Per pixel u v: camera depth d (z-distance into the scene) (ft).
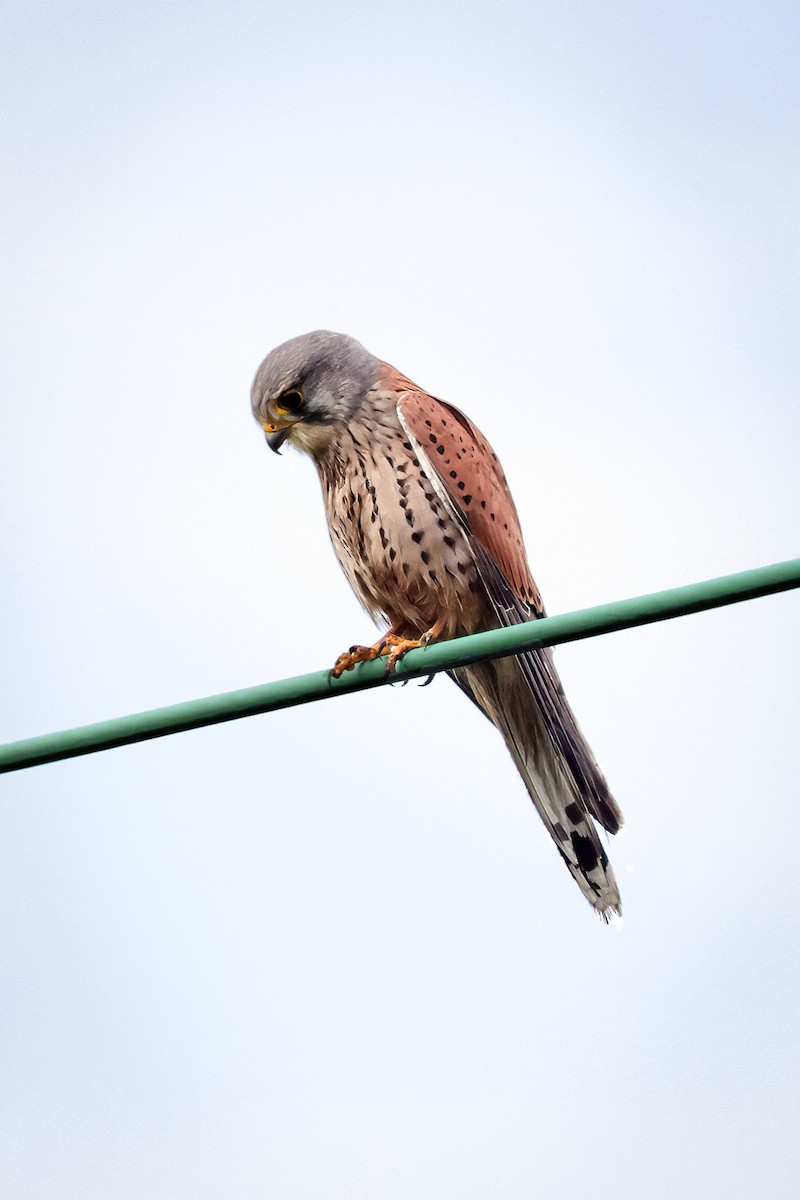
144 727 25.07
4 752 25.07
